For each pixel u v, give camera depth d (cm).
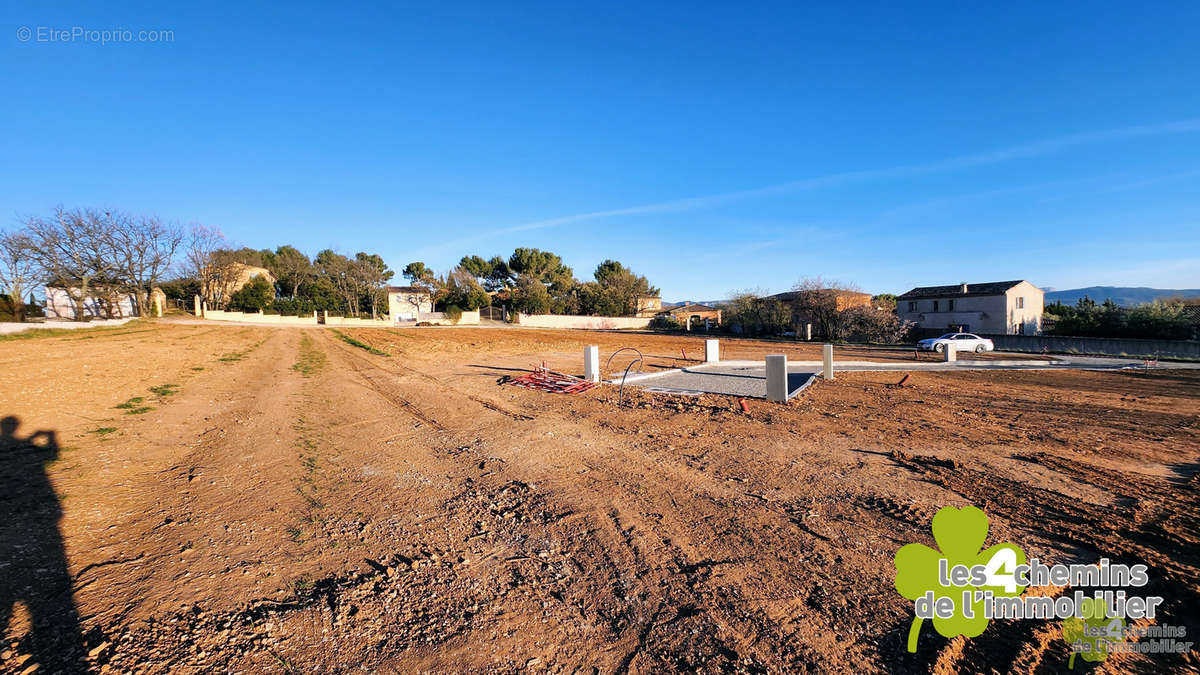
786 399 1100
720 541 430
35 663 262
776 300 5009
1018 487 555
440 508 511
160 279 5219
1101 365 1994
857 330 4072
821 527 455
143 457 666
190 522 464
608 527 461
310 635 298
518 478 605
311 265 6919
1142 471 615
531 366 1847
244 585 354
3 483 543
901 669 270
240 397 1126
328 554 405
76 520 457
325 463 664
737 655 282
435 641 294
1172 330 3144
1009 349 3209
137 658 271
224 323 4697
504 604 336
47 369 1304
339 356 2156
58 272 4166
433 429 868
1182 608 327
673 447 739
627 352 2520
